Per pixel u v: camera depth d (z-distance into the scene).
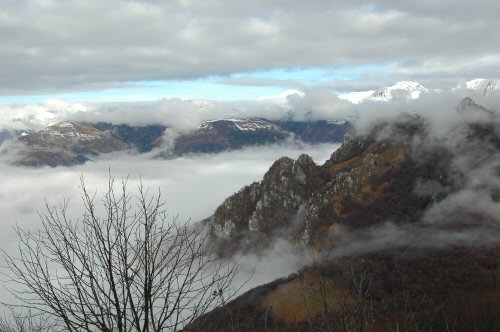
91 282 6.85
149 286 6.82
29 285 6.86
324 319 6.49
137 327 6.74
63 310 6.77
